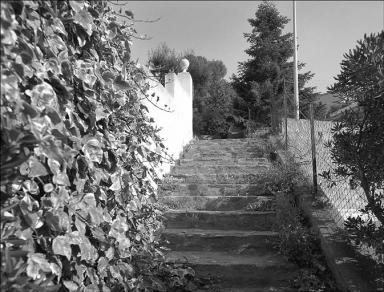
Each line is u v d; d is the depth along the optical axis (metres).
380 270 3.53
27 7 1.97
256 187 6.28
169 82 8.83
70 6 2.39
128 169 3.41
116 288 2.99
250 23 24.28
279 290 4.09
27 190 1.94
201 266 4.36
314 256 4.24
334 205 5.02
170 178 6.76
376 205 3.50
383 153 3.38
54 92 2.09
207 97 22.33
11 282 1.66
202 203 5.86
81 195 2.36
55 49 2.22
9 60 1.78
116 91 3.08
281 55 23.31
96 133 2.67
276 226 5.06
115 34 3.11
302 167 6.27
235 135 20.31
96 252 2.57
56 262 2.10
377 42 3.25
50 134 1.94
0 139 1.71
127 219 3.27
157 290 3.83
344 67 3.34
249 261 4.43
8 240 1.75
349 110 3.66
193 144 10.36
